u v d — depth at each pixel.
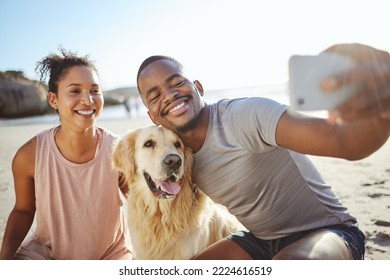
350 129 1.24
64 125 2.63
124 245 2.99
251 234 2.58
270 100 2.02
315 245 2.09
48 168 2.67
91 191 2.73
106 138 2.87
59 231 2.73
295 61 1.15
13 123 22.17
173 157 2.70
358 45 1.08
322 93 1.11
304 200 2.31
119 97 40.38
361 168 5.85
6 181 6.41
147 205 2.85
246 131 2.07
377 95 1.06
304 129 1.65
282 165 2.24
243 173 2.19
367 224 3.55
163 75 2.35
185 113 2.31
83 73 2.61
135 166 2.95
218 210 3.09
